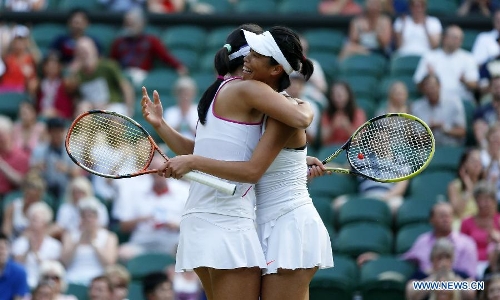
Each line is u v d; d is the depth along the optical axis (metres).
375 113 47.91
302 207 21.48
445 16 56.09
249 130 21.09
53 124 44.47
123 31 55.66
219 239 20.86
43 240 39.00
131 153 23.47
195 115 46.88
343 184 43.25
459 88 49.53
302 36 54.75
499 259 33.84
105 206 42.84
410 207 40.44
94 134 23.91
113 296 33.75
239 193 21.05
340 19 56.66
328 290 35.56
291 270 21.27
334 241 39.28
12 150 45.59
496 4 58.25
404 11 56.84
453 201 40.03
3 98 51.00
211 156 21.16
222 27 57.69
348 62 52.75
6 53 54.38
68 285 36.62
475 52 51.16
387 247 39.00
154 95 22.69
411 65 52.09
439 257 33.22
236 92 20.95
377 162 23.41
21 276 36.34
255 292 21.30
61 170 44.16
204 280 21.77
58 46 54.44
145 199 41.25
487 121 45.94
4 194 44.91
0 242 36.06
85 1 61.38
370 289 35.47
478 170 40.34
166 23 58.09
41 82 50.62
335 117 45.50
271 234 21.39
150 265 38.16
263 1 60.94
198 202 21.17
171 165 20.47
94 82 49.78
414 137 25.20
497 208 40.00
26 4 61.03
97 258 38.69
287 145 21.44
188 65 54.88
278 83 21.47
